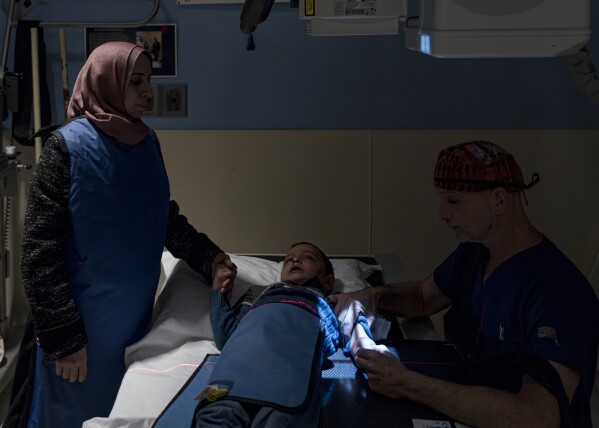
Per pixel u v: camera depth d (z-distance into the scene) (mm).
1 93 2699
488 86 3068
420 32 1387
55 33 3020
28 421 2035
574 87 3059
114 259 1954
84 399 2035
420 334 1903
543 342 1396
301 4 1607
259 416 1375
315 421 1419
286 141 3105
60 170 1842
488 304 1583
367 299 1938
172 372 1817
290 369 1492
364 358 1558
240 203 3160
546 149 3096
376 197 3145
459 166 1516
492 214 1528
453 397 1413
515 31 1303
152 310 2180
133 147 1972
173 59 3051
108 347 2021
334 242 3188
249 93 3088
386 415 1442
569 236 3166
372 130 3096
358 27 1644
